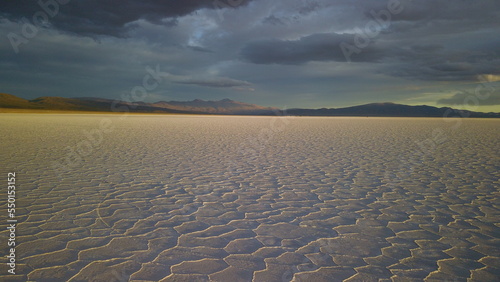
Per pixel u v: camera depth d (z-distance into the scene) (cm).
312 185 532
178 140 1294
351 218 369
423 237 313
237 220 359
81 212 378
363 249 285
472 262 261
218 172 639
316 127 2461
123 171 639
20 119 3081
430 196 465
